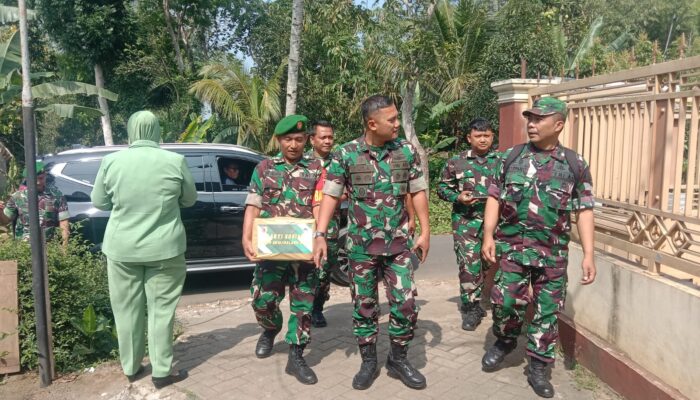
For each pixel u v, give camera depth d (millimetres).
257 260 3371
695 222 2662
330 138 4246
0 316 3508
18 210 5277
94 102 18141
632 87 3414
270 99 13320
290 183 3697
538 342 3240
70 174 5723
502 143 4887
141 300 3436
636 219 3205
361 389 3332
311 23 12930
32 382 3527
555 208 3115
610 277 3393
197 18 17391
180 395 3324
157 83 16609
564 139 4082
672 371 2783
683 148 2846
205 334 4473
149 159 3309
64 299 3689
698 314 2586
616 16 15547
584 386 3330
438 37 12984
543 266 3189
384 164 3213
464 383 3416
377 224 3209
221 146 6246
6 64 10633
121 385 3484
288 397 3268
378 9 10820
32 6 15016
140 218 3271
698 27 16125
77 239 4320
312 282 3561
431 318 4738
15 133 15805
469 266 4320
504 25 12570
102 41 15531
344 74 13375
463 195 4227
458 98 13523
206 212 5969
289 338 3527
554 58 11914
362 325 3340
